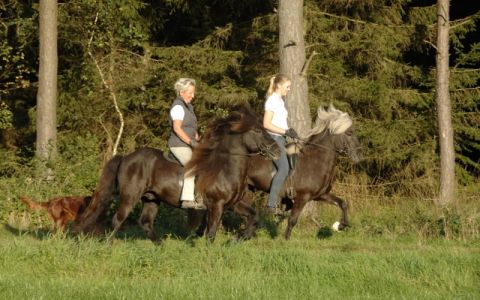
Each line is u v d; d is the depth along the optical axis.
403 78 22.61
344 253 11.73
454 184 20.58
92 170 17.92
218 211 12.33
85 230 12.63
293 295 9.36
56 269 10.53
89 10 21.53
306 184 13.54
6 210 16.53
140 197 12.59
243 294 9.29
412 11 22.27
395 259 10.98
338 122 13.66
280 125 13.01
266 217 16.69
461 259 11.14
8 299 8.86
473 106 22.30
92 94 22.36
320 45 21.50
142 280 10.14
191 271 10.48
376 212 18.09
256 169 13.45
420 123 21.91
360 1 21.61
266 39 22.03
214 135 12.45
